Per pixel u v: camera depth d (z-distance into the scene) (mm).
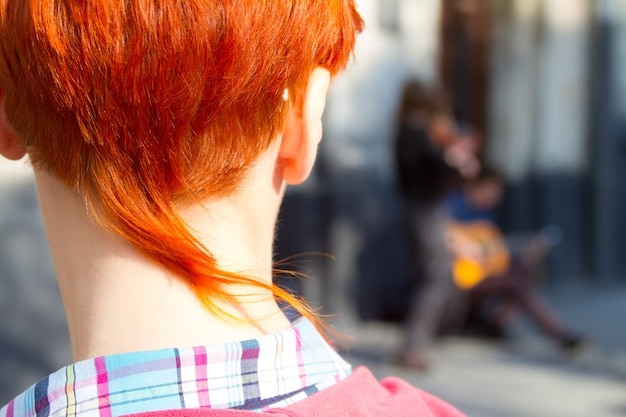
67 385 632
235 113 663
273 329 704
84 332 672
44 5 636
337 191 4734
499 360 4586
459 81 5258
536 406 3943
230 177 673
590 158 5980
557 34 5695
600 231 6043
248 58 650
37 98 660
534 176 5766
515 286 4664
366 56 4777
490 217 5297
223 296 669
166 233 645
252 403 642
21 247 3430
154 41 630
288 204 4598
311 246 4676
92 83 637
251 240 708
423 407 759
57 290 3537
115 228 652
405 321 4617
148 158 647
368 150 4844
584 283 6055
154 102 638
